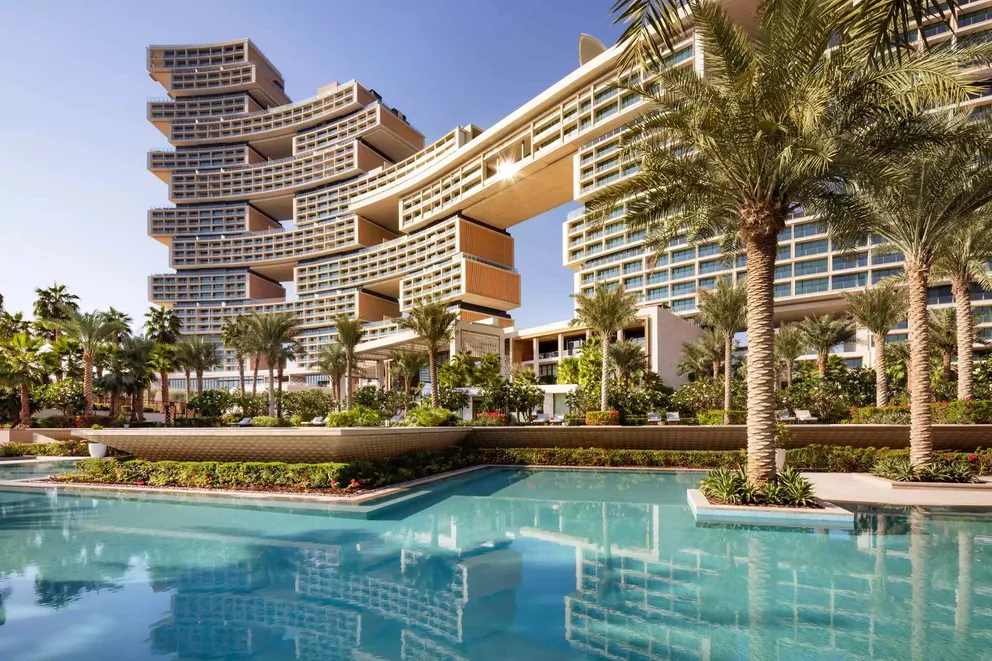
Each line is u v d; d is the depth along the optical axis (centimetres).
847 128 1251
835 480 1738
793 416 3216
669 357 5722
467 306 11319
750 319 1350
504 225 12388
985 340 5059
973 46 1050
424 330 3738
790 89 1165
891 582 770
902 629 605
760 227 1323
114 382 4297
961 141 1280
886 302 3291
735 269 6681
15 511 1385
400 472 1767
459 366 4656
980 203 1597
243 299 14712
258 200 15450
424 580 795
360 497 1441
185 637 593
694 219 1477
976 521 1164
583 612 664
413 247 12200
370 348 5944
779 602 694
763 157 1262
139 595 732
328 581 789
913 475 1616
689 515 1280
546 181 10038
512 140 9775
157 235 15200
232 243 14900
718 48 1218
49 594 734
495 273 11575
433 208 11806
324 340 13212
